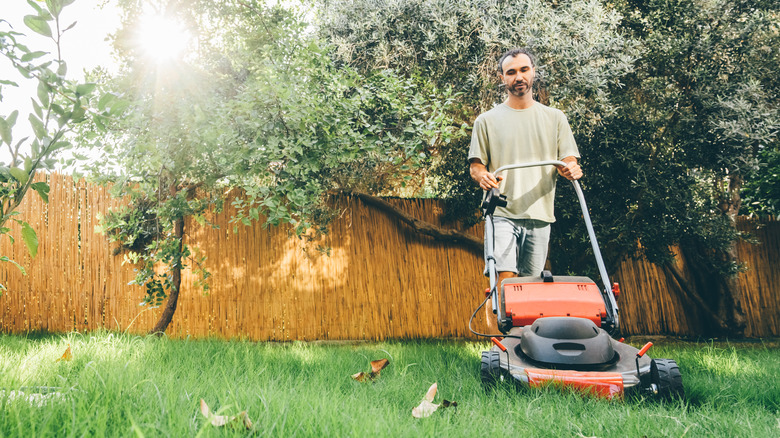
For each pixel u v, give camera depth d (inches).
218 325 262.1
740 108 219.0
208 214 265.9
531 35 209.0
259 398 75.0
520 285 125.2
